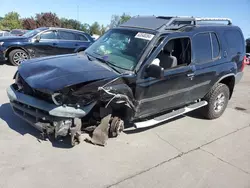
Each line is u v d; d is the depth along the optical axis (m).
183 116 5.37
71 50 10.32
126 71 3.62
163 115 4.32
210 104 5.07
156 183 3.05
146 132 4.39
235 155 3.90
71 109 3.18
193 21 4.61
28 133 3.94
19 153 3.40
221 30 5.02
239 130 4.86
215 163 3.62
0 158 3.25
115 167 3.30
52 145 3.66
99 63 3.86
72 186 2.87
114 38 4.36
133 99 3.68
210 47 4.72
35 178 2.94
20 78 3.71
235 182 3.22
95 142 3.74
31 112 3.40
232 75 5.31
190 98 4.68
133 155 3.62
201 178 3.24
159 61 3.96
